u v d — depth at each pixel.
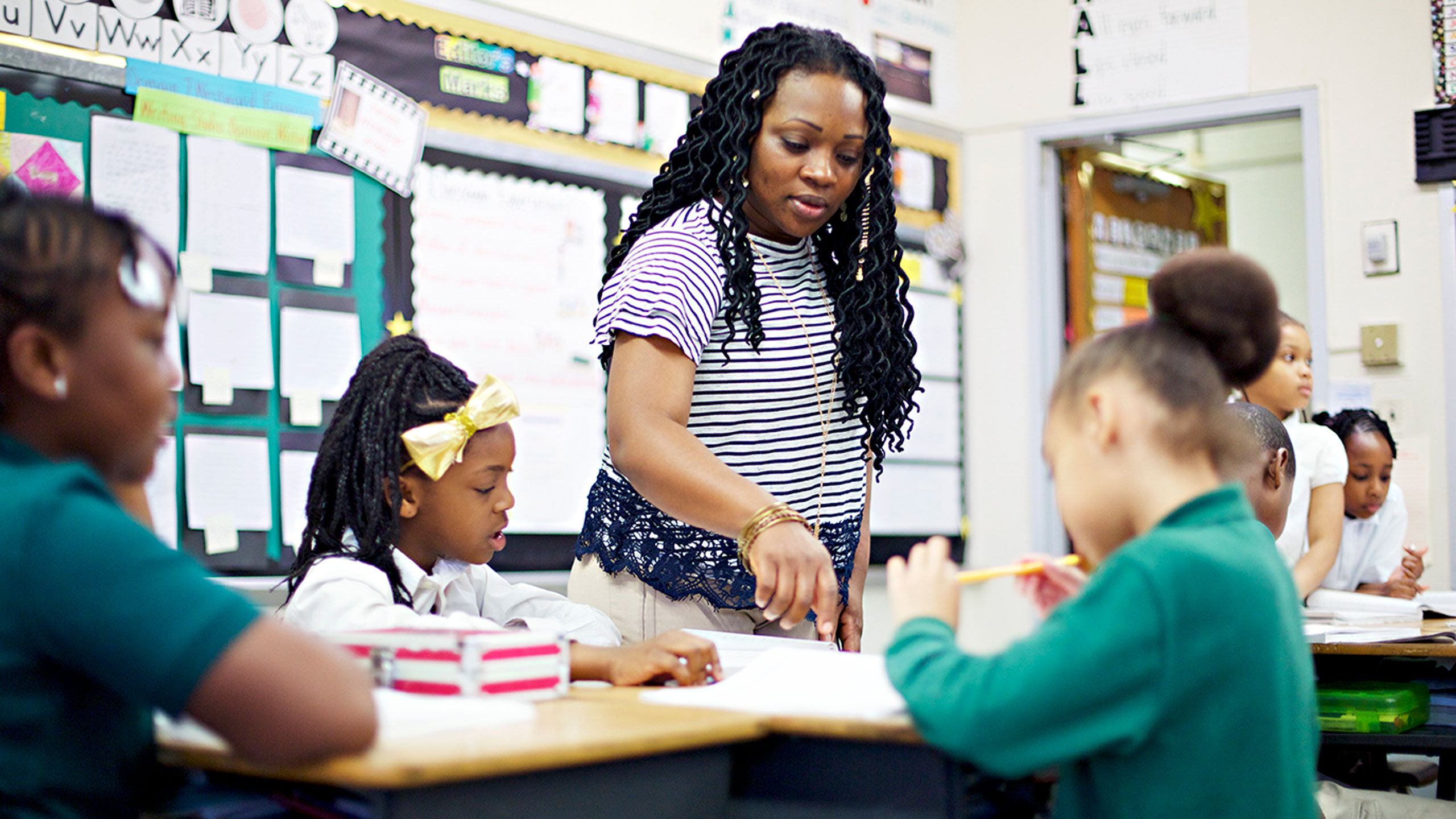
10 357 0.75
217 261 2.35
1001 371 3.79
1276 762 0.81
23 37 2.13
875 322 1.44
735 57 1.37
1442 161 3.19
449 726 0.82
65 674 0.76
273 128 2.43
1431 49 3.22
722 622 1.36
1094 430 0.88
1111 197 3.99
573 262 2.90
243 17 2.39
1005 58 3.81
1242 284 0.89
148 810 0.86
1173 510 0.86
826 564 1.13
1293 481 1.99
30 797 0.75
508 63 2.80
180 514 2.27
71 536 0.72
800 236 1.37
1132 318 4.02
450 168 2.70
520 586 1.51
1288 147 4.83
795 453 1.36
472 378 2.71
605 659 1.16
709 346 1.31
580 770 0.79
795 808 0.89
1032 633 0.82
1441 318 3.18
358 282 2.54
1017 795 0.91
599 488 1.38
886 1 3.66
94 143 2.21
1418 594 2.60
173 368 0.81
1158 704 0.78
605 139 2.98
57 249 0.75
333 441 1.37
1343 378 3.29
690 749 0.87
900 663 0.86
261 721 0.71
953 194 3.81
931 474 3.69
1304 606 2.38
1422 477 3.18
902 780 0.85
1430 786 2.42
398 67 2.62
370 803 0.72
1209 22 3.51
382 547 1.33
